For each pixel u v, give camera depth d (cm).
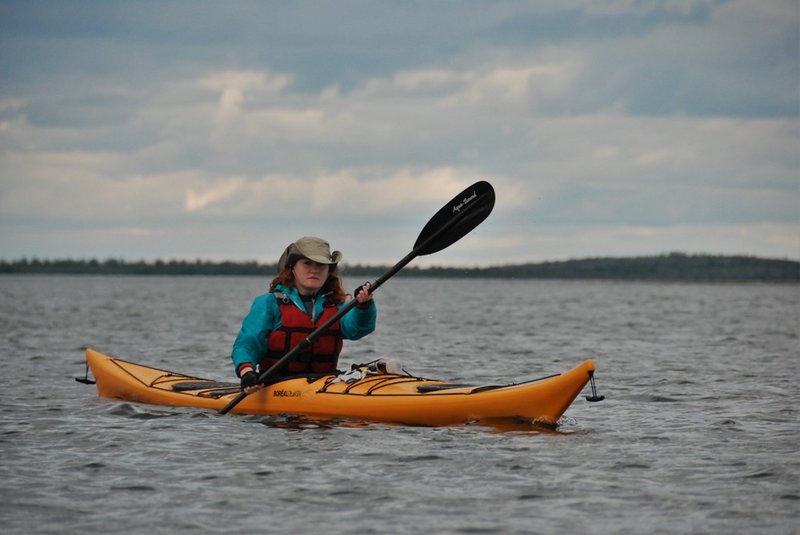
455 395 1984
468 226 2244
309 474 1564
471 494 1445
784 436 1930
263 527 1285
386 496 1433
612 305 10744
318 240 2089
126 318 6875
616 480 1535
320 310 2122
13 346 4178
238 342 2081
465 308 9538
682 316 7875
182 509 1365
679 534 1262
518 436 1872
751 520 1320
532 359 3778
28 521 1309
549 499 1421
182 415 2109
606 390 2716
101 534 1257
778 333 5538
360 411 2020
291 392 2103
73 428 1964
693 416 2205
